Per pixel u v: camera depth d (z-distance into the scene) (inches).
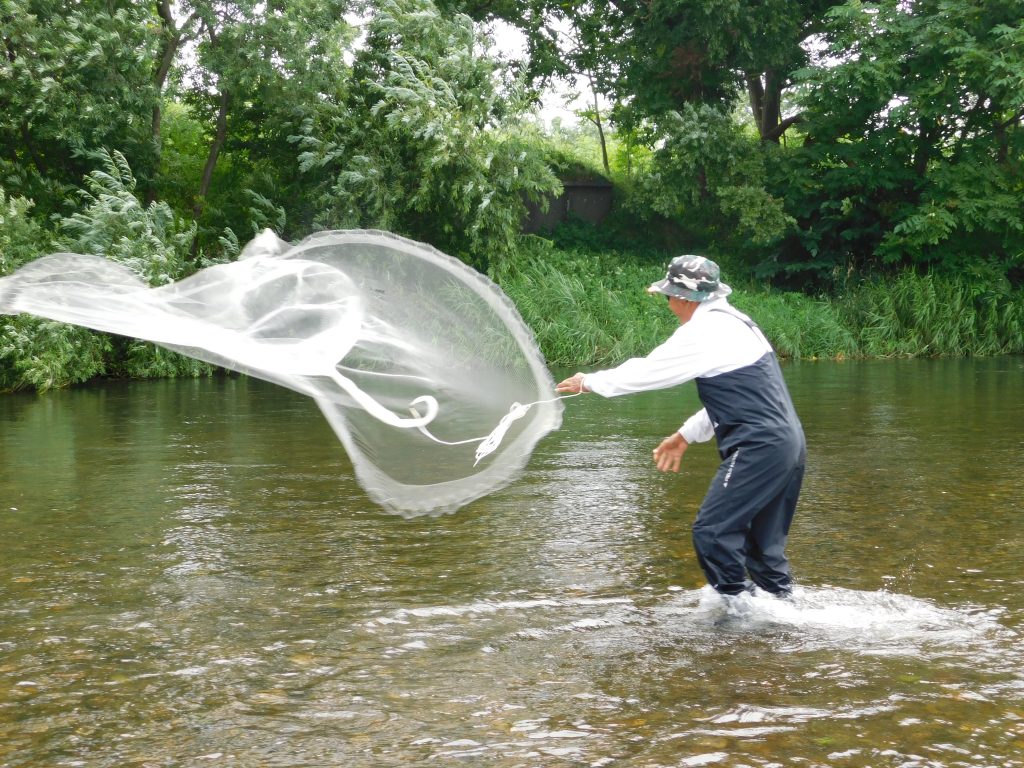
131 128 741.9
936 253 940.0
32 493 260.2
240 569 183.5
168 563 187.9
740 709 117.7
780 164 964.0
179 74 802.2
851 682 126.1
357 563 187.6
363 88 813.9
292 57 752.3
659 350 157.9
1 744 110.3
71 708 120.2
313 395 170.4
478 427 176.2
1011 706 118.1
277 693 124.6
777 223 929.5
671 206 973.2
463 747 108.5
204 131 883.4
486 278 183.6
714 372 155.5
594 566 184.7
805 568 180.9
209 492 260.8
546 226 1034.7
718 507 154.6
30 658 137.3
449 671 131.6
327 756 106.7
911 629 146.9
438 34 794.8
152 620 153.6
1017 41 828.0
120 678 129.7
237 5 746.8
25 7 674.2
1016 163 944.3
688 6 928.9
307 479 280.4
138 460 316.8
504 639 144.2
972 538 202.5
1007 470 284.2
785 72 1011.3
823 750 106.7
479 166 776.3
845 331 866.1
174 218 768.9
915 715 115.6
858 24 894.4
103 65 697.6
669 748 107.6
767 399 154.1
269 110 816.9
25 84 680.4
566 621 152.2
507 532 213.5
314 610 158.4
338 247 181.0
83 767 104.6
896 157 961.5
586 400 511.8
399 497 167.8
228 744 109.9
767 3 906.1
